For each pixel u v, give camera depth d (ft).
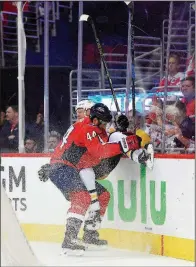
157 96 45.14
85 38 54.75
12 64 56.29
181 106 42.60
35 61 56.49
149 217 28.60
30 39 56.54
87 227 29.58
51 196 33.24
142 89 44.93
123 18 53.36
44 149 43.65
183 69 48.03
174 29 51.13
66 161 28.89
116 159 29.99
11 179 34.65
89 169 29.30
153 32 52.24
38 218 33.71
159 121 43.04
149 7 52.19
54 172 29.07
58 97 48.65
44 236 33.45
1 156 34.81
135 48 52.54
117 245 30.53
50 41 56.75
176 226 26.86
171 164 27.27
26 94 48.83
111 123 39.55
